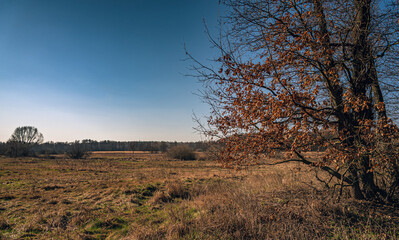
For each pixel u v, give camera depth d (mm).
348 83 5809
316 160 4844
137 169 28641
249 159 5242
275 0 5203
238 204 5848
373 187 5695
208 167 32031
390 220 4625
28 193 11750
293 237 4117
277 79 4539
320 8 5121
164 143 93750
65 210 8281
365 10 5492
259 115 4781
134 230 5535
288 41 5129
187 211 6566
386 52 5316
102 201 10023
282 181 9094
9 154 60438
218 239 4406
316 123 4484
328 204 5293
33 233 6133
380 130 4039
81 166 32469
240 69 4922
